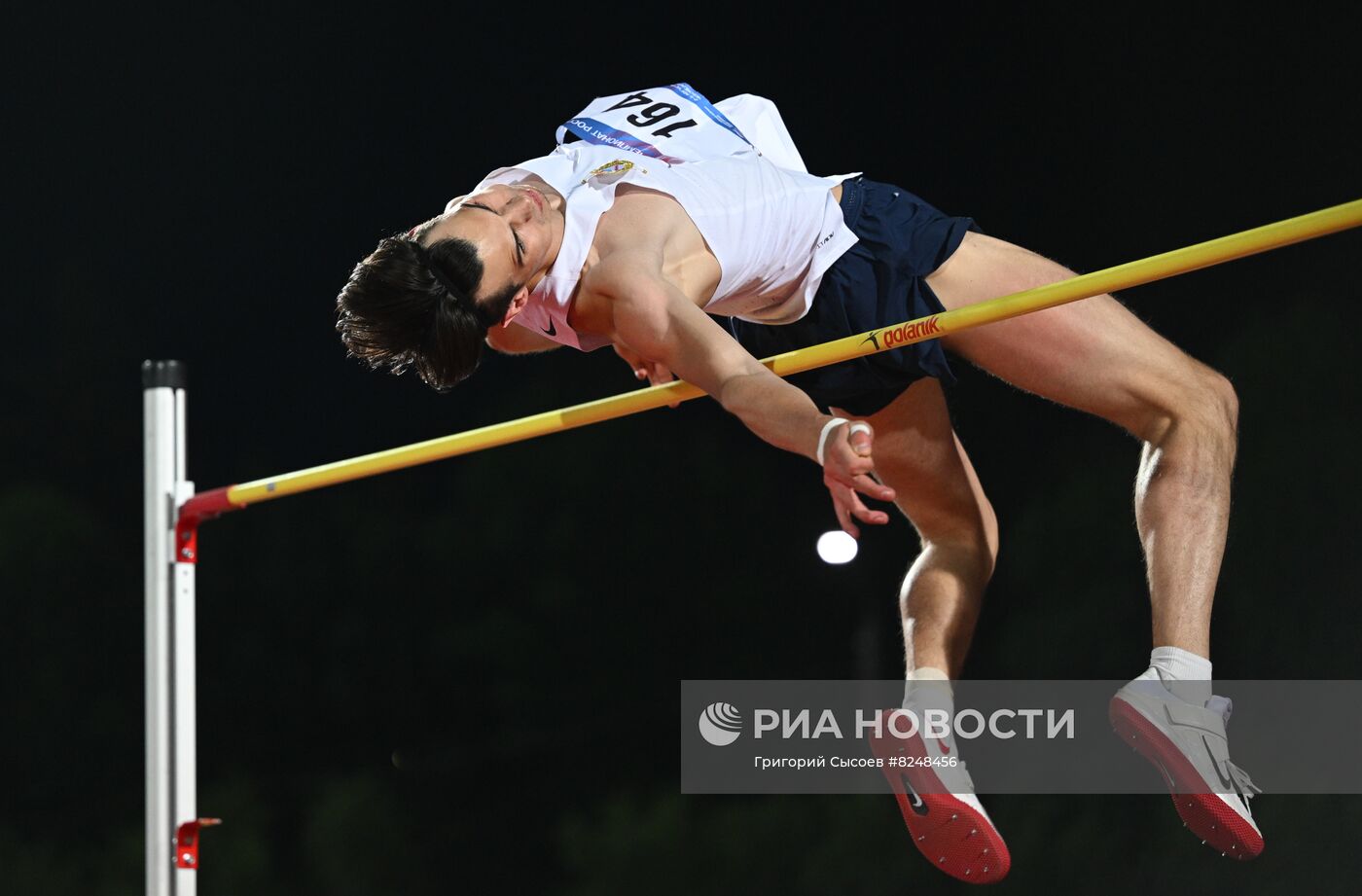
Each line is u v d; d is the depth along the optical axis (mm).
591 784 34781
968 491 10141
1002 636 30891
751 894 29391
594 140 8750
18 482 38656
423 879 33688
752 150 9086
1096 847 27078
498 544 36375
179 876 10039
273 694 36219
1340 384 28422
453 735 35812
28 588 35750
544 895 33875
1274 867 25625
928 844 9211
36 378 38938
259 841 33500
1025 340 8992
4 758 34781
